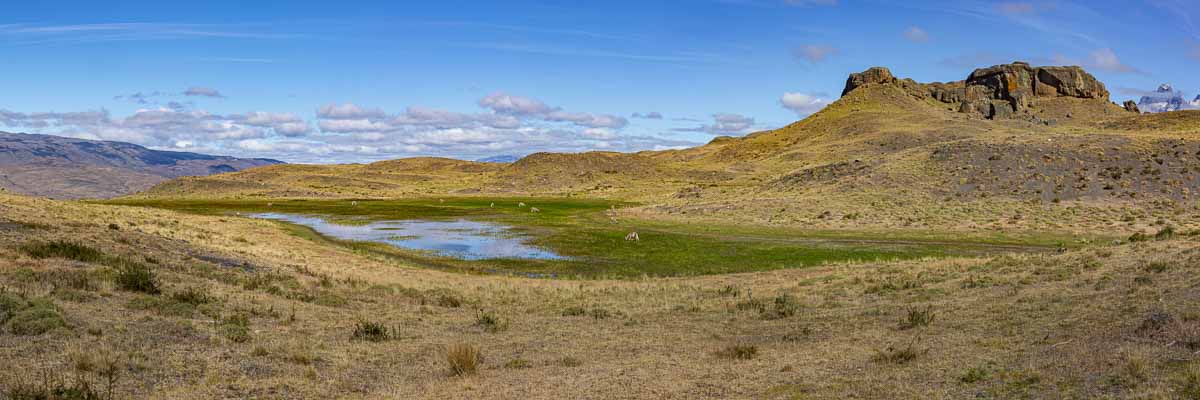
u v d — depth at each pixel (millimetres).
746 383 11102
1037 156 78750
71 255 24969
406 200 118812
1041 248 45500
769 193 88750
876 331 16188
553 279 35312
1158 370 9477
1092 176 71562
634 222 68625
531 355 15031
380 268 36281
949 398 9312
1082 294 17766
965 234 53500
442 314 21703
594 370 12930
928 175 79125
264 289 23391
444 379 12562
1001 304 18156
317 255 40500
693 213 73812
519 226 65188
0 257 22656
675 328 18766
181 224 51844
